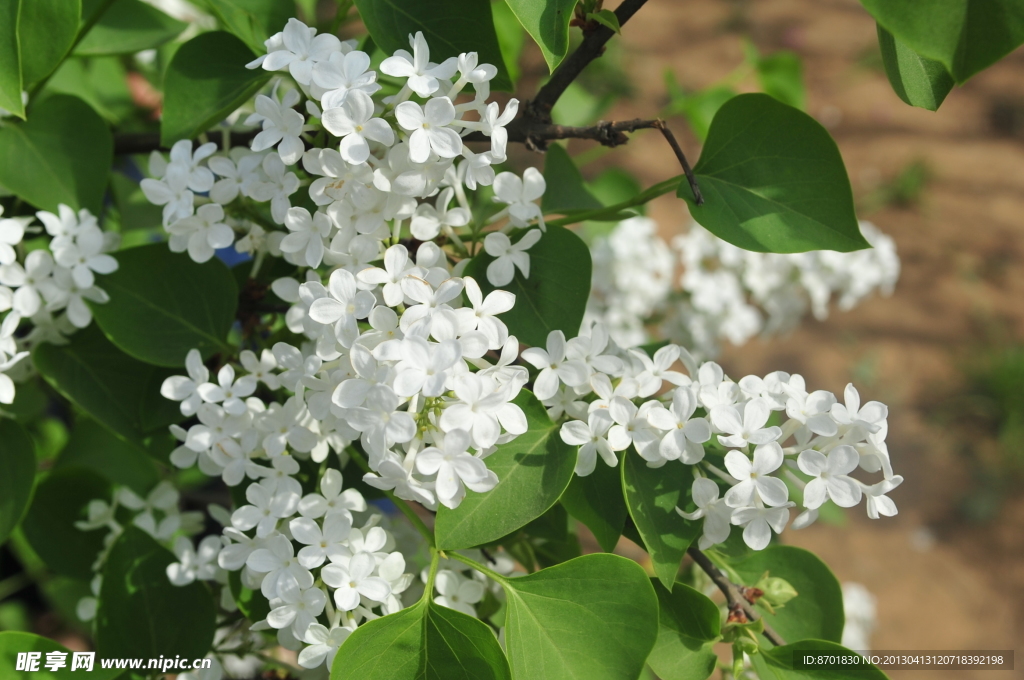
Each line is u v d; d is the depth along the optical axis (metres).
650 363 0.53
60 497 0.62
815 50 2.78
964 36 0.46
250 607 0.54
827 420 0.51
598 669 0.50
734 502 0.50
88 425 0.67
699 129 0.80
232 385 0.53
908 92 0.52
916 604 1.55
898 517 1.70
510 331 0.53
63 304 0.55
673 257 0.92
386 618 0.48
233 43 0.57
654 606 0.50
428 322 0.48
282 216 0.52
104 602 0.55
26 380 0.61
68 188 0.57
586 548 1.16
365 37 0.60
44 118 0.57
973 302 2.08
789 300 0.88
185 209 0.53
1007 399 1.85
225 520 0.55
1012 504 1.72
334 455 0.56
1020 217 2.30
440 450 0.48
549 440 0.51
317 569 0.52
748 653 0.52
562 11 0.49
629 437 0.51
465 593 0.55
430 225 0.52
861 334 1.99
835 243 0.53
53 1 0.55
